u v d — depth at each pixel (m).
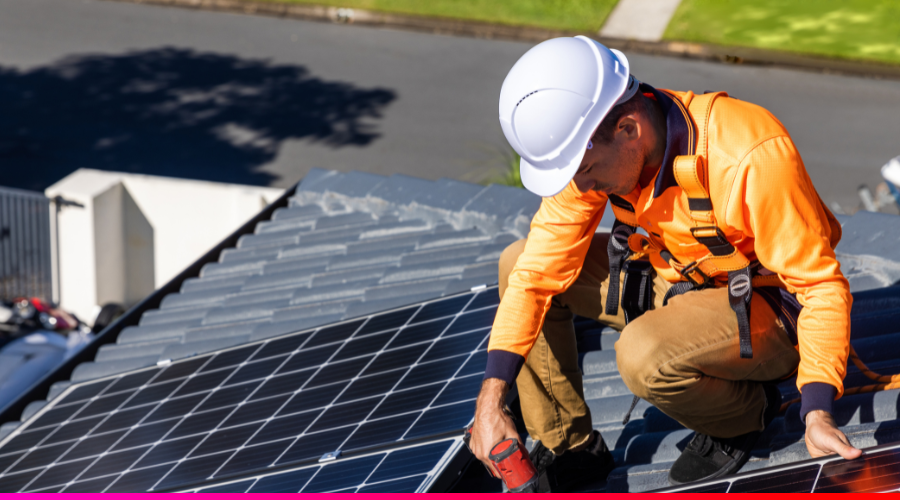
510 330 2.63
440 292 4.93
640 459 3.04
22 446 4.15
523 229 5.62
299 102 20.05
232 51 22.22
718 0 22.72
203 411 3.81
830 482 2.05
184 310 5.99
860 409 2.86
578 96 2.35
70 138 18.84
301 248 6.39
